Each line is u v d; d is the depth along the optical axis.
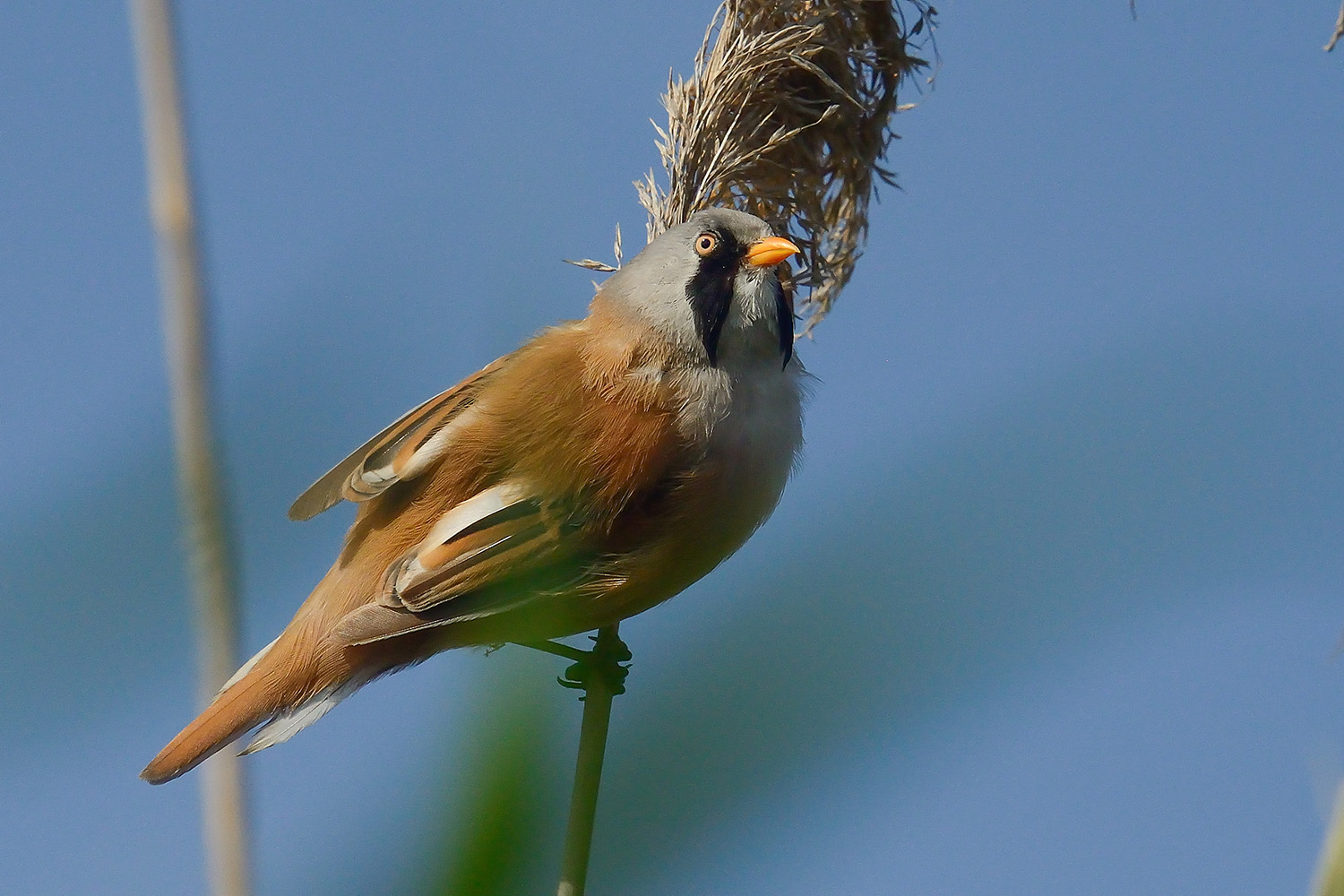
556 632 8.55
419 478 8.87
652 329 8.80
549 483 8.49
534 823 2.65
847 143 8.71
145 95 5.46
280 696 8.52
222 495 3.74
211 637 3.61
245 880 4.32
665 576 8.80
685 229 8.68
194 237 5.21
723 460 8.77
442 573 8.35
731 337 8.78
